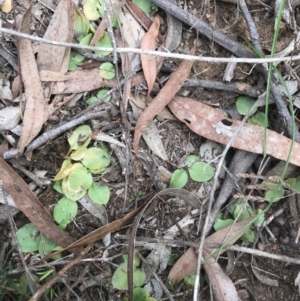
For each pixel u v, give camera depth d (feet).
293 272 1.13
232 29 1.08
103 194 1.04
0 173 0.97
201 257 1.02
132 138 1.06
